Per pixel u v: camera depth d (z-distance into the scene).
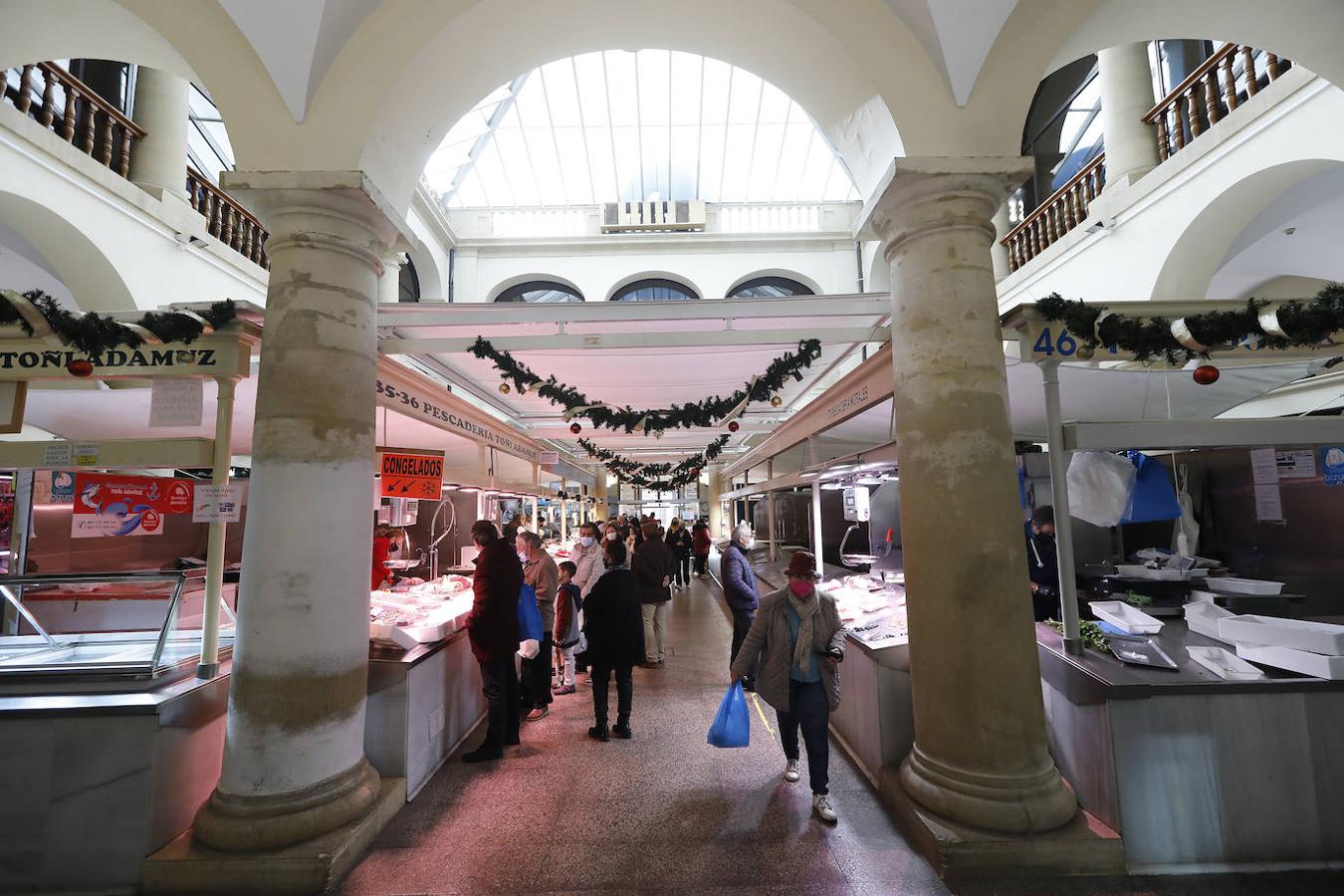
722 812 3.18
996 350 3.04
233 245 7.71
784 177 15.05
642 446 11.64
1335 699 2.65
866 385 4.79
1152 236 5.96
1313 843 2.61
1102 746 2.72
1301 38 3.42
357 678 2.98
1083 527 4.82
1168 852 2.60
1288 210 5.75
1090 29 3.26
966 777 2.78
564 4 3.27
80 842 2.61
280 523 2.84
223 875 2.57
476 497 8.34
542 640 4.85
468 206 14.80
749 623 5.54
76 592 4.24
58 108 5.61
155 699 2.74
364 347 3.13
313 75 3.04
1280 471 4.12
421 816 3.19
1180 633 3.46
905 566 3.13
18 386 3.30
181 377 3.28
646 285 14.73
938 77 3.16
